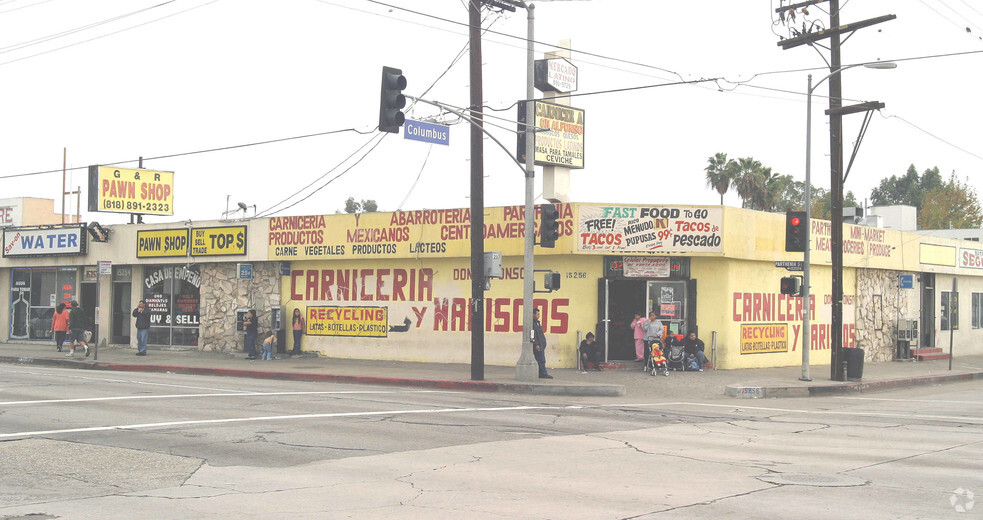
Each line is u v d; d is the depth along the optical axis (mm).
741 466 10898
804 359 23500
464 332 27406
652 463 11086
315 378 24688
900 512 8352
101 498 8961
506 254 26188
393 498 8961
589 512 8328
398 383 23328
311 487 9508
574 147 32875
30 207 48938
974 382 27859
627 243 25109
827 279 30391
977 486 9656
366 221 28766
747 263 26781
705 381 23188
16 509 8453
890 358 33750
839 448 12461
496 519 8039
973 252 39250
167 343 33594
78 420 14391
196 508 8500
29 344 37125
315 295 30266
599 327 25453
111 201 37656
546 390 21438
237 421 14500
